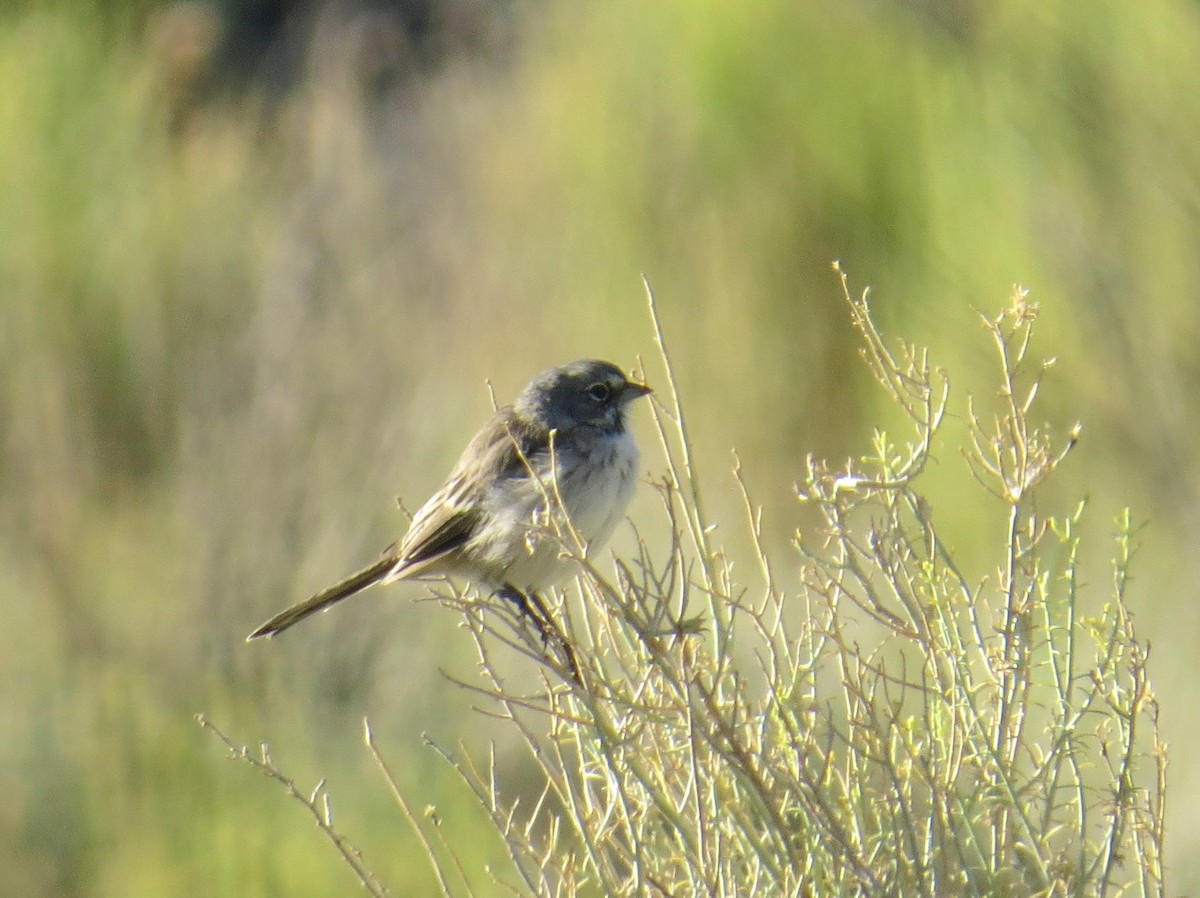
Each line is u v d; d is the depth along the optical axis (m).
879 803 6.14
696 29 14.12
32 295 15.63
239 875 11.56
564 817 11.24
